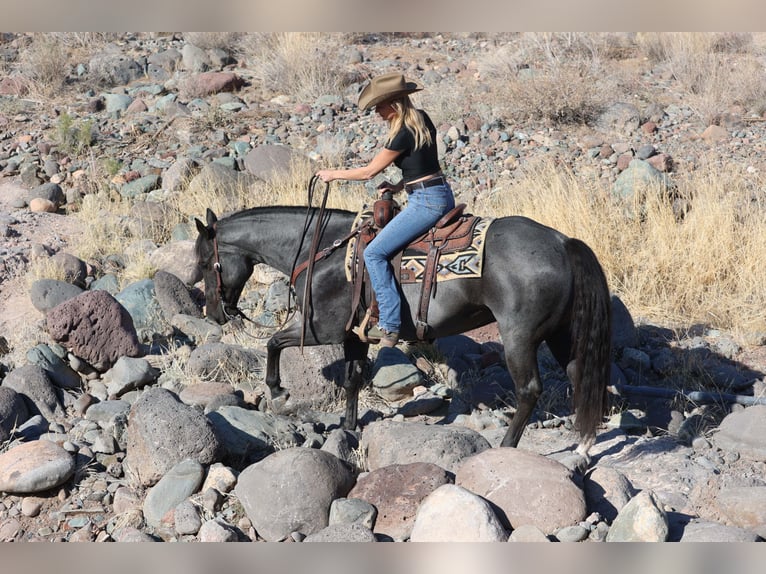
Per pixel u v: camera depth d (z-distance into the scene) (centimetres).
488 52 1393
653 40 1370
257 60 1345
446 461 536
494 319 555
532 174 1025
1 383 662
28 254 891
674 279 817
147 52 1395
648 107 1179
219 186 1004
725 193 953
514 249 517
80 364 698
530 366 524
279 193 984
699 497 509
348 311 579
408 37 1494
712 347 732
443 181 533
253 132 1152
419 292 538
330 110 1205
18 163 1075
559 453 570
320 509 498
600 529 470
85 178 1048
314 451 521
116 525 521
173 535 506
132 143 1129
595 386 511
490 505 466
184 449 543
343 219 587
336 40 1429
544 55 1334
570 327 529
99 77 1309
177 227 944
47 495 550
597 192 954
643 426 621
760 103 1183
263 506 497
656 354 717
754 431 571
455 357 712
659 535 449
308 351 661
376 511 495
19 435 611
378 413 652
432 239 534
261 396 665
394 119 521
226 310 632
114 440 598
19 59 1373
